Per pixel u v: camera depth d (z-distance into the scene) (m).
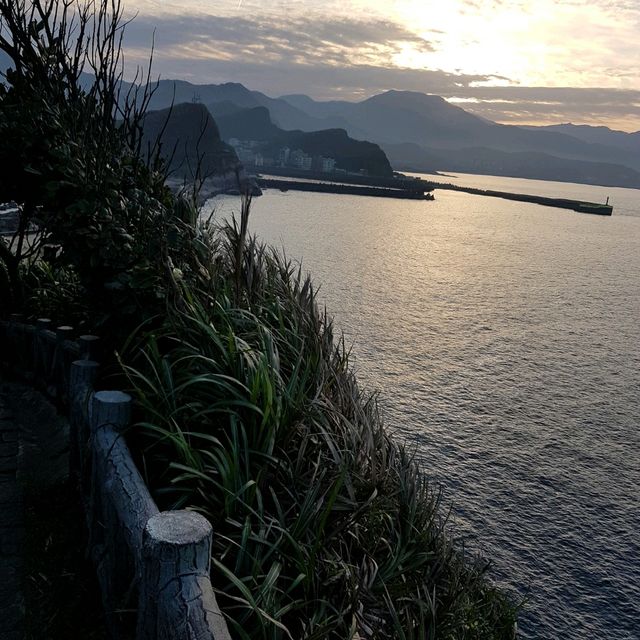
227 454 3.29
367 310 43.16
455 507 18.09
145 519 2.88
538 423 25.05
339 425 4.24
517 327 42.59
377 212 161.00
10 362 7.38
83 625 3.47
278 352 4.48
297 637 3.02
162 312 4.55
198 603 2.20
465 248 93.19
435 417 24.69
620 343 40.25
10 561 3.99
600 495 19.50
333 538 3.49
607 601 14.64
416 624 3.71
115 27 5.68
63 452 5.48
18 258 8.08
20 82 5.76
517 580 15.06
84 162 5.05
